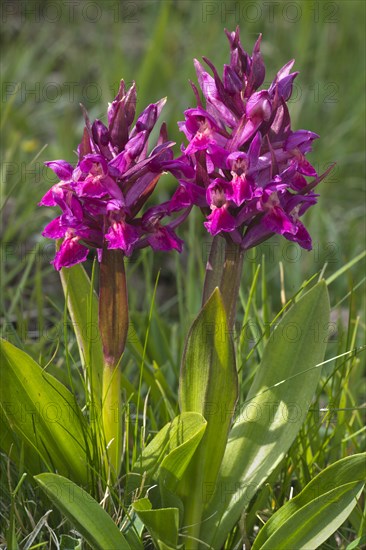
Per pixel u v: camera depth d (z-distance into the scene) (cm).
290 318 69
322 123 127
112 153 66
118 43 126
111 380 67
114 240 64
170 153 66
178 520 67
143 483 66
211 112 66
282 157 65
